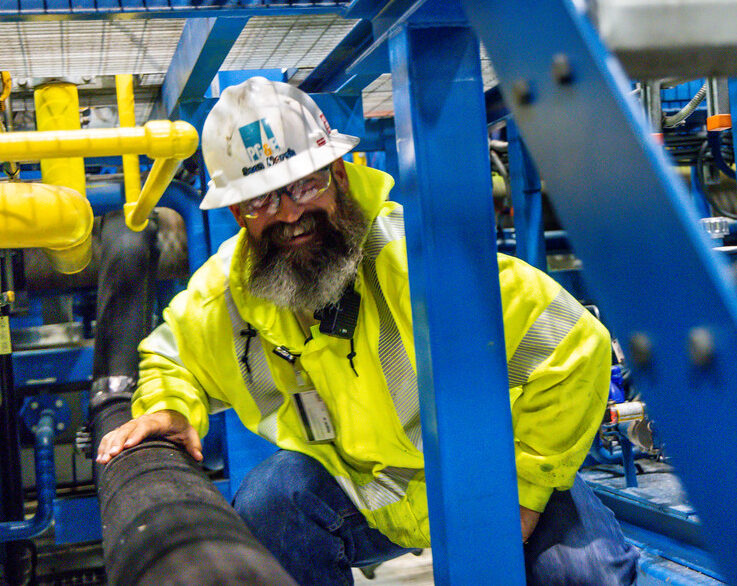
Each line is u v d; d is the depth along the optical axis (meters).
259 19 1.97
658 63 0.64
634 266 0.61
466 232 1.06
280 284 1.53
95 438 2.27
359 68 1.41
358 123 2.71
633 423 2.51
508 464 1.10
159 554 0.87
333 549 1.69
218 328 1.70
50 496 2.70
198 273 1.80
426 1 0.99
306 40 2.20
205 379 1.76
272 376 1.70
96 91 2.89
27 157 1.32
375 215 1.59
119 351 2.74
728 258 2.40
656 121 2.58
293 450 1.74
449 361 1.07
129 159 2.63
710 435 0.56
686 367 0.58
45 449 2.75
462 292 1.07
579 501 1.64
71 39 2.01
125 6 1.43
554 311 1.50
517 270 1.51
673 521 2.38
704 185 3.55
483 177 1.06
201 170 2.78
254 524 1.69
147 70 2.47
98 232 3.30
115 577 0.90
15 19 1.42
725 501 0.56
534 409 1.51
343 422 1.62
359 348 1.56
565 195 0.68
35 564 2.93
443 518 1.09
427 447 1.13
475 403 1.08
